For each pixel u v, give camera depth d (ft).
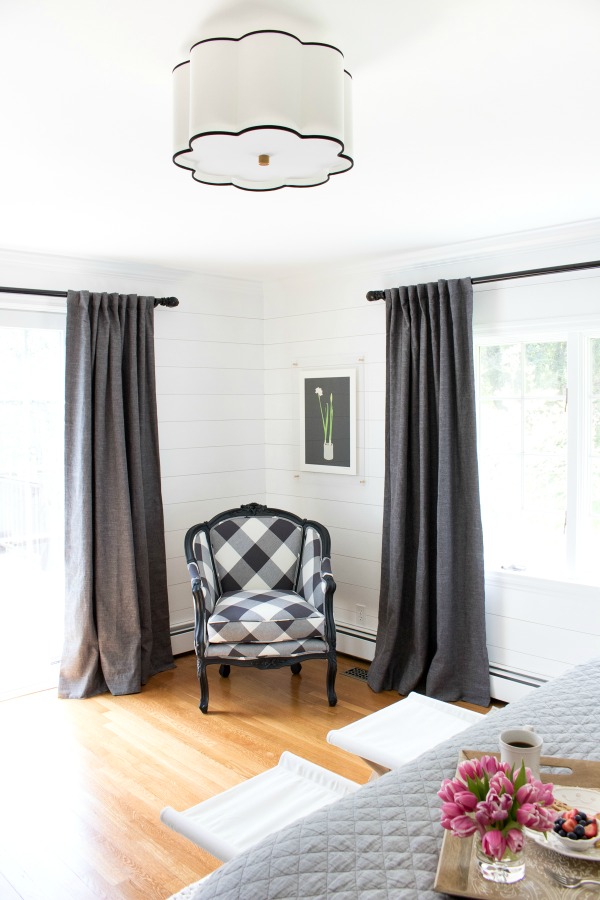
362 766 11.05
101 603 13.87
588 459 12.36
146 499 14.84
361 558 15.55
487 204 10.53
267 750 11.62
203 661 12.97
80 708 13.29
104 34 5.54
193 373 16.06
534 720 7.03
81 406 13.58
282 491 17.11
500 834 4.34
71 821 9.62
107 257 14.12
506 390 13.35
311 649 13.20
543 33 5.60
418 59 6.03
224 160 6.59
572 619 12.31
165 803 10.06
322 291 15.92
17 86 6.43
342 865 4.98
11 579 13.83
